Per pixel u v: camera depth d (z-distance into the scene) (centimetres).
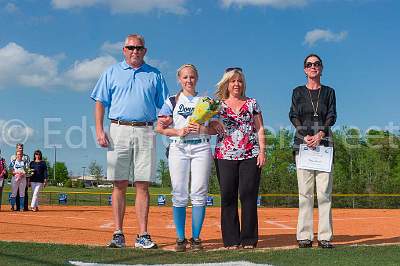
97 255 555
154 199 2709
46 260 514
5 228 855
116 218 644
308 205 645
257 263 514
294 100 656
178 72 636
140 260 534
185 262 524
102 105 662
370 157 4419
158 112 653
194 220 622
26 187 1460
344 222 1065
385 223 1032
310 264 506
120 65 664
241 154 639
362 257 545
